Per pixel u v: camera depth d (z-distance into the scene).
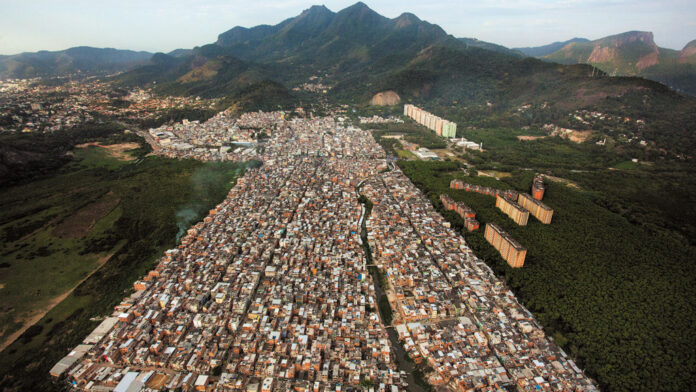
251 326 174.25
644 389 144.75
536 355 163.00
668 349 162.88
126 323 175.50
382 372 154.62
